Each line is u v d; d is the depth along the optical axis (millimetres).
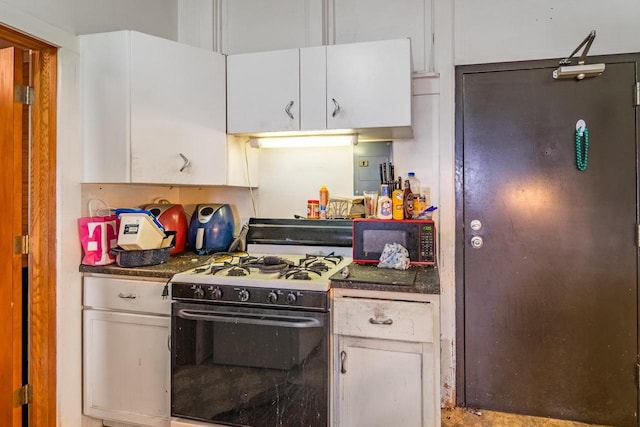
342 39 2318
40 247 1814
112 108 1856
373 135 2131
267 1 2438
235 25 2492
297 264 1938
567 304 2055
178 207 2338
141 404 1831
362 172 2303
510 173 2109
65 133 1834
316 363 1564
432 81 2164
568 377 2059
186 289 1680
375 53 1876
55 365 1819
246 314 1608
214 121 2074
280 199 2439
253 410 1628
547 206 2068
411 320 1519
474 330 2166
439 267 2166
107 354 1879
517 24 2076
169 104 1943
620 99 1970
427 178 2188
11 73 1771
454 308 2176
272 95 2020
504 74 2104
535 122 2072
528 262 2098
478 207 2152
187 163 1986
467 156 2160
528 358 2105
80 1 1896
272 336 1598
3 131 1792
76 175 1885
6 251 1799
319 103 1947
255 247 2326
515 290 2115
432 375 1514
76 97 1874
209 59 2057
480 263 2154
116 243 1961
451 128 2152
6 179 1794
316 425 1568
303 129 1976
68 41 1827
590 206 2018
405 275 1678
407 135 2129
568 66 1975
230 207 2455
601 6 1979
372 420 1577
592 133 2008
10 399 1786
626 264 1980
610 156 1988
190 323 1688
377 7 2268
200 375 1683
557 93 2043
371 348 1571
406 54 1845
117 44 1849
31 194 1826
